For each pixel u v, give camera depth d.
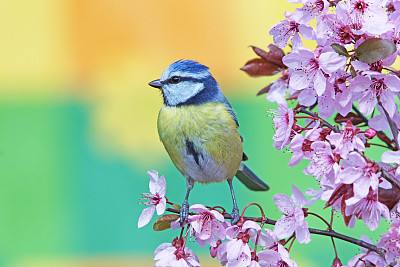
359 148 4.57
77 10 17.27
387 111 4.74
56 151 15.73
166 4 17.05
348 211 4.53
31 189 15.41
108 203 15.28
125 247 14.84
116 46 17.09
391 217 4.77
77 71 16.95
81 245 14.92
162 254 5.24
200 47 16.95
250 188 8.48
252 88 15.81
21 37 17.09
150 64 16.97
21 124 16.05
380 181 4.60
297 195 5.10
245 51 16.83
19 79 16.98
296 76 4.82
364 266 5.08
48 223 15.05
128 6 17.08
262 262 5.13
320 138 4.78
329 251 11.24
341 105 4.83
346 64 4.73
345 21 4.66
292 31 5.29
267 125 14.62
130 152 15.84
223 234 5.16
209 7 16.91
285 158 13.48
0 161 15.52
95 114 16.45
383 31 4.52
